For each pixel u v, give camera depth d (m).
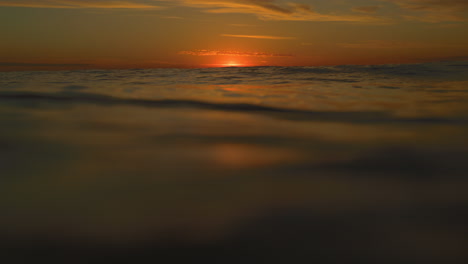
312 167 1.83
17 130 2.67
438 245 1.07
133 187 1.54
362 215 1.27
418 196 1.44
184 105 3.89
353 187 1.54
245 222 1.23
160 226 1.20
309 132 2.64
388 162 1.90
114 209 1.33
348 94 4.86
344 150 2.14
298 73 8.59
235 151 2.13
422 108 3.66
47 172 1.73
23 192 1.48
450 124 2.88
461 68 8.67
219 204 1.38
